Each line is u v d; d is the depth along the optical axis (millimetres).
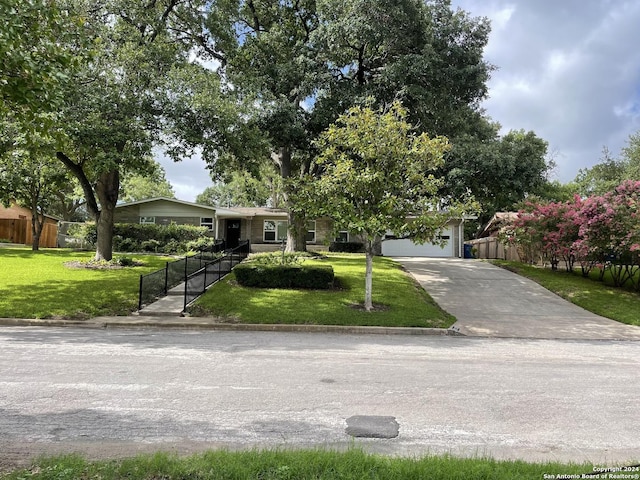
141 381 5969
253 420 4605
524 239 19234
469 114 20875
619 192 16047
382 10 15836
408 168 12000
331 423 4578
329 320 11398
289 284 14906
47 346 8180
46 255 21141
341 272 17422
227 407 4992
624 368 7398
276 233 31734
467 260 24406
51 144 11703
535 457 3873
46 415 4633
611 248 15469
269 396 5426
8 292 12922
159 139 14945
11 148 13492
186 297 12758
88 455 3674
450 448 4008
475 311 13391
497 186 18516
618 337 10820
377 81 17547
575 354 8625
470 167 17672
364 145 12062
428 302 14133
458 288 16531
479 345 9477
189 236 28141
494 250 28688
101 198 18516
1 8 4684
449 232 30891
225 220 31844
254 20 21891
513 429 4520
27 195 23984
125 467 3133
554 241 17938
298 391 5660
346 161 11891
